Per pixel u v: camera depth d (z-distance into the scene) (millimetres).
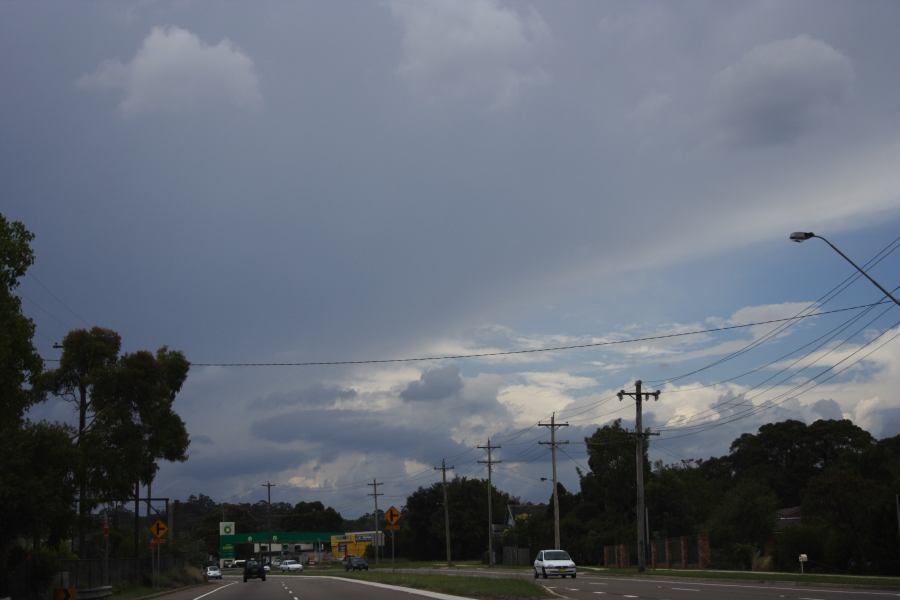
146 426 48750
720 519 65812
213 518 196000
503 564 103625
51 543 34031
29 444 30469
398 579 56500
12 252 25656
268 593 47031
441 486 139750
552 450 74062
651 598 30203
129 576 54500
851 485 49594
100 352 47938
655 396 59844
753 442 106875
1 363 24859
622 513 98750
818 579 38312
